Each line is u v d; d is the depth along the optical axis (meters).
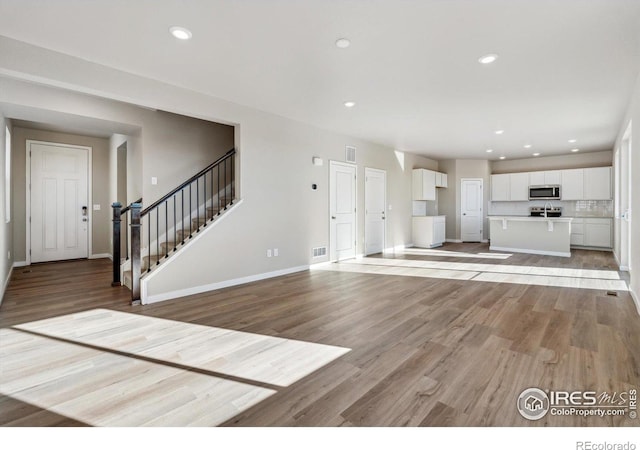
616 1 2.21
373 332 2.78
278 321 3.05
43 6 2.26
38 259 5.97
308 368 2.16
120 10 2.31
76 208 6.39
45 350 2.43
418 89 3.86
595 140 6.68
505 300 3.67
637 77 3.44
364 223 6.77
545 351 2.37
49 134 6.04
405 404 1.75
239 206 4.45
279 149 4.97
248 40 2.74
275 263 4.94
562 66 3.25
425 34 2.65
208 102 4.06
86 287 4.27
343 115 4.94
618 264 5.73
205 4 2.24
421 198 8.23
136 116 4.62
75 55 3.01
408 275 5.00
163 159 4.91
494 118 5.10
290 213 5.17
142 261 4.41
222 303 3.60
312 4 2.25
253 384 1.96
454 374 2.06
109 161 6.68
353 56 3.04
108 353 2.38
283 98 4.20
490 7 2.28
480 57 3.06
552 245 7.00
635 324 2.90
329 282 4.57
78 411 1.70
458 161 9.34
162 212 4.92
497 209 9.48
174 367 2.18
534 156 8.75
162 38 2.71
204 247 4.08
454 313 3.24
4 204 4.03
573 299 3.68
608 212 7.84
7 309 3.39
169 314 3.24
